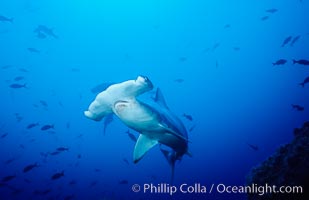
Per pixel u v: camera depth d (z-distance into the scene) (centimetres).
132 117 441
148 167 4119
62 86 4506
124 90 405
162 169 4028
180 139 566
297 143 568
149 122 461
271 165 599
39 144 4503
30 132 4500
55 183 3017
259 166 635
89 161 4228
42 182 2973
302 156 529
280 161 585
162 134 519
